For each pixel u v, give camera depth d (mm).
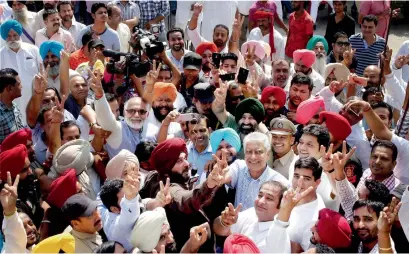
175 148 5008
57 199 5066
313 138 5512
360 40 9656
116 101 6758
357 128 6605
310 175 4848
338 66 8180
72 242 4355
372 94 7117
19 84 6672
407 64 8930
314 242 4582
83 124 6613
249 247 4184
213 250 4758
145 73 7074
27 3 11117
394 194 5445
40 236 5035
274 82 7770
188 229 4805
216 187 4699
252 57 8023
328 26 10766
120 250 4332
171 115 6230
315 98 6348
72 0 11445
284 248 4477
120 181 4863
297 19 9992
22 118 7574
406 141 6023
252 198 5352
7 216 4621
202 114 6551
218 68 7715
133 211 4539
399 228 4996
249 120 6211
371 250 4574
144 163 5695
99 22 9016
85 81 7043
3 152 5473
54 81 7871
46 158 6270
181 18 10852
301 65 7980
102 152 6281
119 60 7207
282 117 6164
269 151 5488
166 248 4523
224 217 4711
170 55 8633
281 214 4461
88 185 5707
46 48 7801
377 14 10727
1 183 5176
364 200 4637
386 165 5496
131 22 10219
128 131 6375
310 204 4875
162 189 4703
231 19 10781
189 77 7598
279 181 5055
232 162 5777
